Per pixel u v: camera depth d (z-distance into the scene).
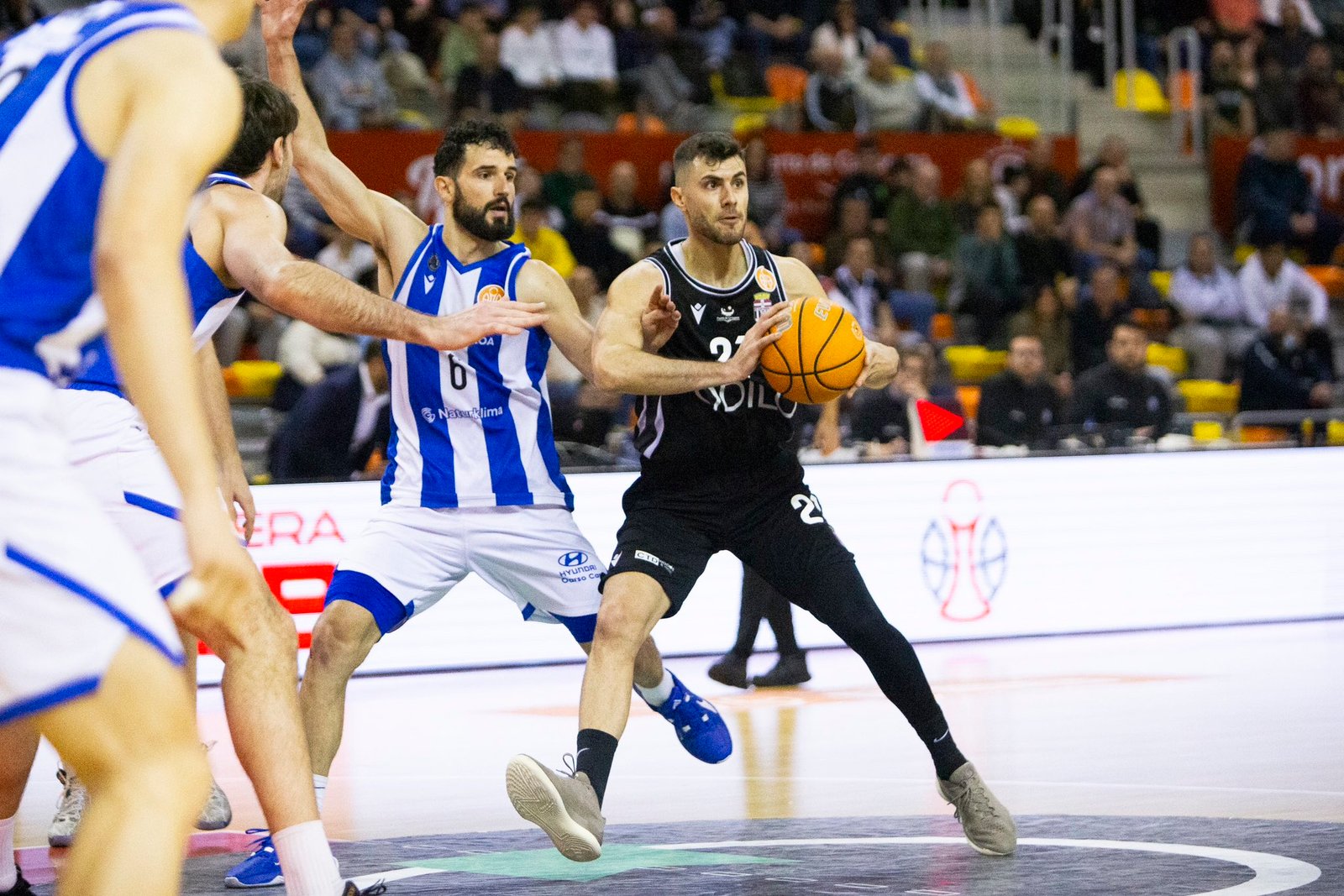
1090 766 7.69
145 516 5.03
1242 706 9.66
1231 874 5.17
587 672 5.71
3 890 5.35
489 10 20.31
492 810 7.03
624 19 20.69
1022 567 13.63
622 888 5.21
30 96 2.82
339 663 6.17
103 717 2.66
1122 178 20.42
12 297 2.80
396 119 18.42
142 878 2.62
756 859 5.69
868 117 20.80
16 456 2.68
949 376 17.70
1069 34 24.52
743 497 5.98
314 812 4.52
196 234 5.16
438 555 6.45
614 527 12.48
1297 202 21.44
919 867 5.46
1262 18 24.94
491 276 6.57
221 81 2.78
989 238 18.66
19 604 2.62
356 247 15.50
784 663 11.14
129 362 2.61
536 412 6.61
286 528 11.70
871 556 13.05
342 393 12.38
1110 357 15.16
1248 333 19.20
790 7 22.12
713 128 20.77
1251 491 14.48
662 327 5.84
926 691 5.76
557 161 18.58
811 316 5.94
